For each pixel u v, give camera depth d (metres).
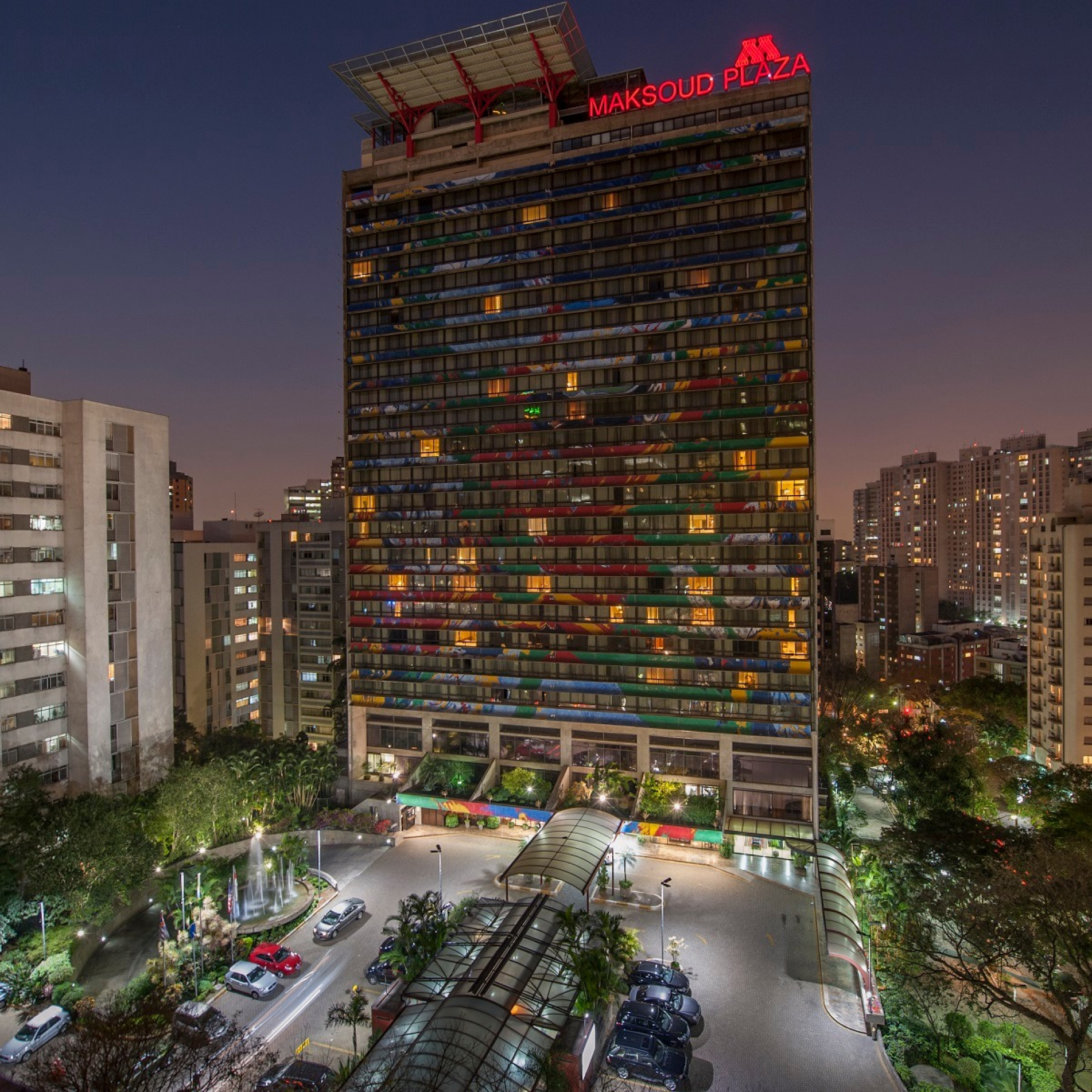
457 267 84.12
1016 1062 42.22
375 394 88.44
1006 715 113.88
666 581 77.19
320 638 117.31
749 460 74.44
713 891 64.75
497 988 40.22
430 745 86.50
